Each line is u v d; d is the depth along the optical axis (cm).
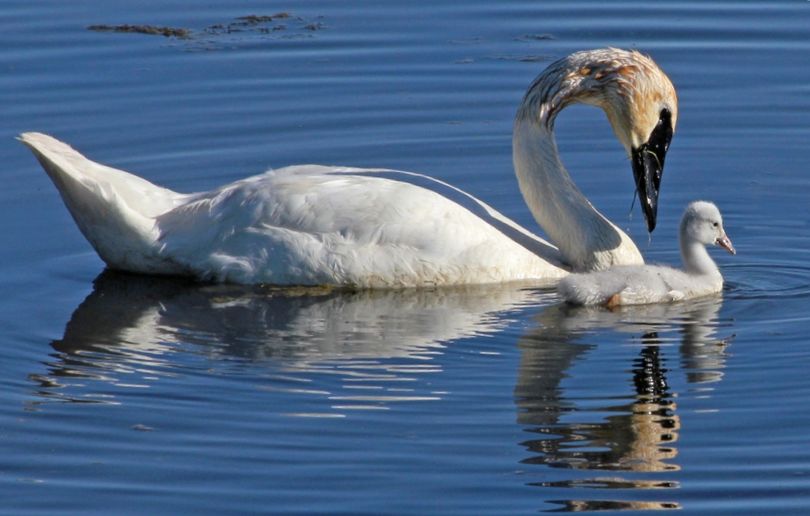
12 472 1148
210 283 1539
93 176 1523
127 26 2267
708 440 1177
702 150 1922
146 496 1111
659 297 1475
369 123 1984
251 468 1145
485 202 1778
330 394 1266
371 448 1170
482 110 2019
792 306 1466
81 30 2244
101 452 1177
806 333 1385
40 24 2261
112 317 1452
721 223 1513
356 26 2275
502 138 1945
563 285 1475
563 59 1585
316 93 2069
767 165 1878
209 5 2378
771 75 2092
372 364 1328
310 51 2183
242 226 1526
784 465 1135
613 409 1229
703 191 1814
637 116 1552
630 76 1549
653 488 1105
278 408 1241
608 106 1574
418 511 1083
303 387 1280
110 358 1352
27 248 1648
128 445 1184
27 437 1201
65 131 1936
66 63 2128
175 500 1105
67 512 1092
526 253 1548
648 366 1312
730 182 1836
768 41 2191
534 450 1164
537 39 2212
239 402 1255
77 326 1431
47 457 1170
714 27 2238
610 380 1285
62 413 1240
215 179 1819
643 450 1160
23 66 2112
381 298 1498
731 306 1470
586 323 1423
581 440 1178
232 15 2330
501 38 2222
